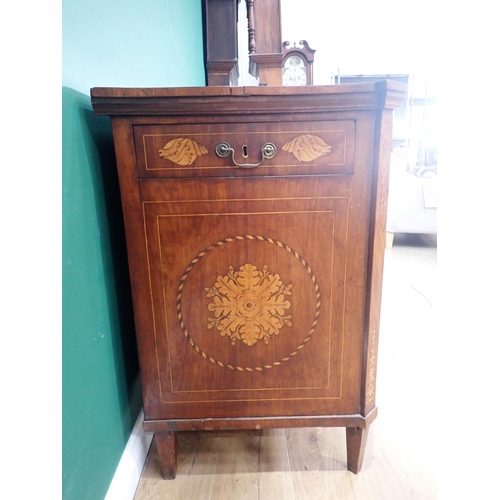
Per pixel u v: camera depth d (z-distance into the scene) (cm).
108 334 74
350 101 65
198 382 79
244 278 74
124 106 64
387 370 128
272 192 70
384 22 394
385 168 70
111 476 74
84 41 64
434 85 402
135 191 69
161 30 116
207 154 68
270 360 78
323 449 94
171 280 74
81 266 62
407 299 190
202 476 86
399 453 92
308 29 393
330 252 73
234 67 201
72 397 58
